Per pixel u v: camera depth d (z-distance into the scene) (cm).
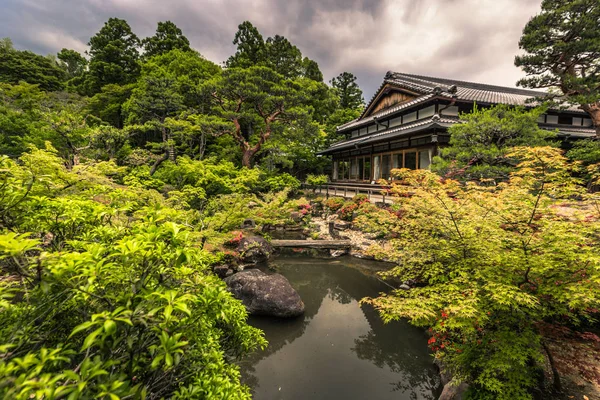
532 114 980
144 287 149
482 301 334
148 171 1535
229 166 1620
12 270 140
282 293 684
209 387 179
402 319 654
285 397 427
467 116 1059
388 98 2006
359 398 425
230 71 1920
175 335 143
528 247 346
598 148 1215
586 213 377
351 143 1973
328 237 1310
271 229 1457
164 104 1927
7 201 205
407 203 543
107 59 3008
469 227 387
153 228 153
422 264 437
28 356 114
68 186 381
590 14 1171
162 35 3431
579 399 352
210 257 419
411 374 478
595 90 1254
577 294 276
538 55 1312
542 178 375
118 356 152
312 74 3559
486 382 340
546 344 362
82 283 144
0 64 2773
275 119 2155
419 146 1473
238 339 291
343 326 638
